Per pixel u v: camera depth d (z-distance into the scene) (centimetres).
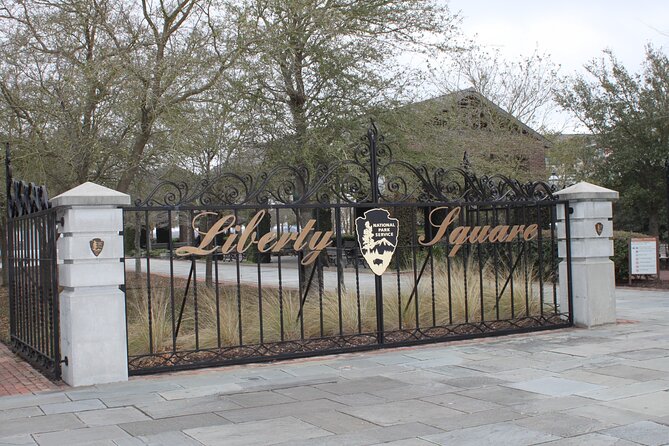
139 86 1149
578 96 2638
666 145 2394
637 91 2466
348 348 857
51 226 729
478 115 2302
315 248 871
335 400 620
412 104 1408
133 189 1575
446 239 958
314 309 966
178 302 1282
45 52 1180
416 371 742
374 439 497
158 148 1239
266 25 1261
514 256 1473
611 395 607
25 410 602
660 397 595
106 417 573
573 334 955
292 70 1324
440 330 970
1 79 1198
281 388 675
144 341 856
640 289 1579
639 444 469
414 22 1373
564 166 2752
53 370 734
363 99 1341
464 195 978
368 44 1352
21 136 1258
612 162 2530
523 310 1059
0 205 1570
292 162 1312
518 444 476
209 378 728
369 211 894
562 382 667
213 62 1223
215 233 799
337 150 1261
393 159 1378
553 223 1027
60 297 748
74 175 1202
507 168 1994
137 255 1174
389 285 1168
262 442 495
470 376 709
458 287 1046
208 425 543
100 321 712
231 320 918
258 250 827
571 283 1028
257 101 1303
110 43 1215
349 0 1369
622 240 1698
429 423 536
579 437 488
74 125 1152
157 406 609
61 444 496
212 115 1227
